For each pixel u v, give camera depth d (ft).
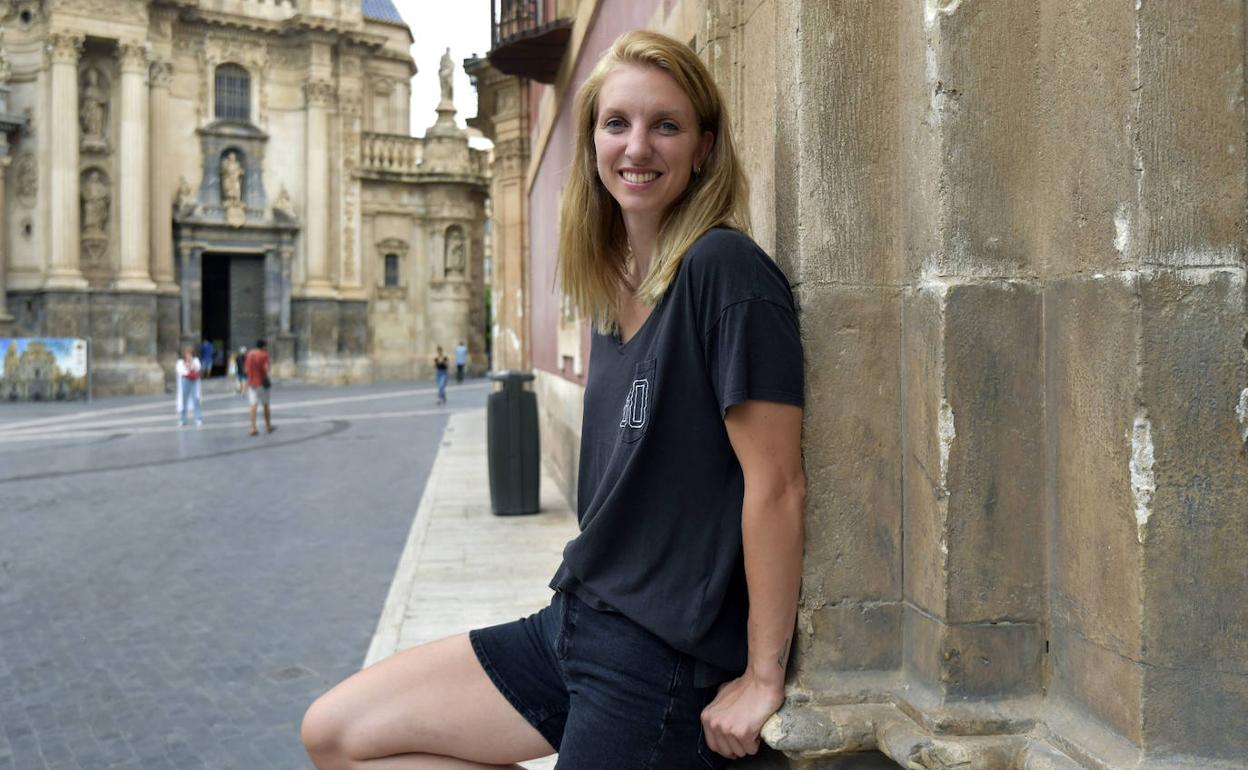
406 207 126.62
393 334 126.62
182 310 110.83
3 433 59.93
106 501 33.99
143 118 101.76
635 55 5.45
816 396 5.57
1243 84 4.51
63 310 97.19
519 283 46.78
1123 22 4.57
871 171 5.62
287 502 33.47
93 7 98.27
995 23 5.22
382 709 5.92
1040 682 5.30
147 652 17.01
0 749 12.93
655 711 5.30
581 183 6.03
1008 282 5.23
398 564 23.72
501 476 27.96
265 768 12.25
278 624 18.69
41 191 100.07
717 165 5.52
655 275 5.37
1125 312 4.58
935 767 5.06
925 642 5.44
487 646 5.99
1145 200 4.48
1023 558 5.28
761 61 6.25
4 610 19.86
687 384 5.20
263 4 114.73
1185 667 4.54
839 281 5.60
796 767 5.48
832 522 5.62
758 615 5.17
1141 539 4.53
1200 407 4.49
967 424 5.20
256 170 115.55
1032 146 5.27
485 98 50.01
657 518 5.31
